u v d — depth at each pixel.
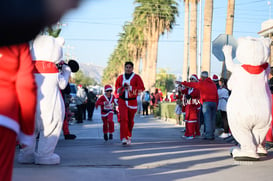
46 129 6.62
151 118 31.66
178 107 21.27
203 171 6.31
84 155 8.10
